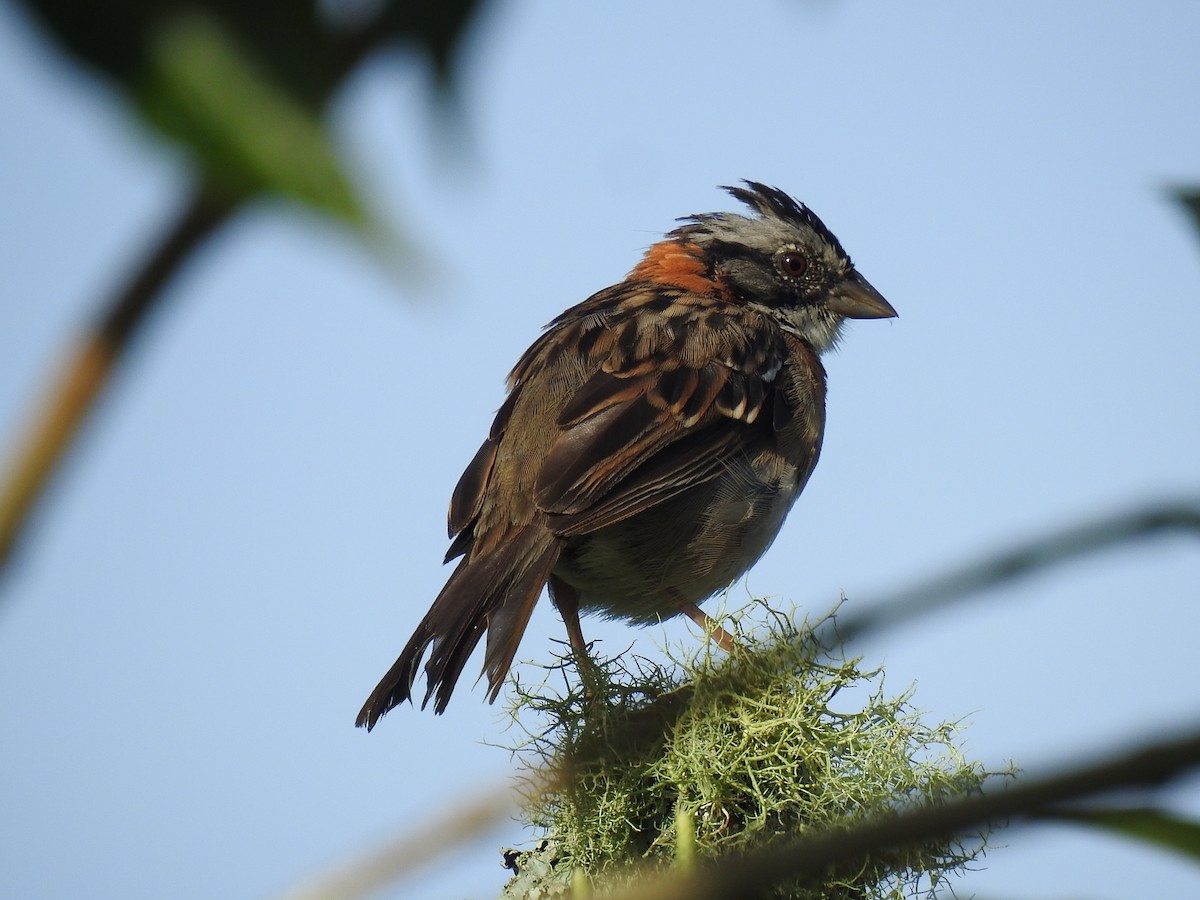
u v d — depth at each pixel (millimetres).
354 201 944
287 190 945
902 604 1810
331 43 1101
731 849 6020
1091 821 1704
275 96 983
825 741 6254
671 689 6641
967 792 6082
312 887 1501
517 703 6863
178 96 955
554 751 6457
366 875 1508
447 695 8148
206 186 1002
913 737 6305
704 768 6176
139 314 1055
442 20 1159
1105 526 1818
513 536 9297
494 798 1548
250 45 1027
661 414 9938
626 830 6199
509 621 8688
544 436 9703
